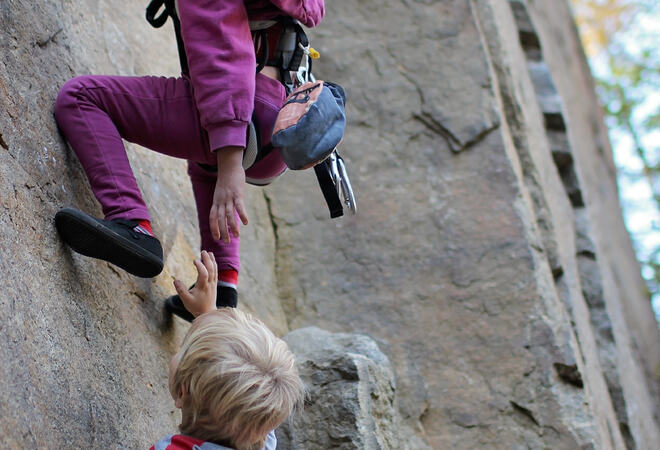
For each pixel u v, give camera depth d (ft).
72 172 7.25
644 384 22.07
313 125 6.72
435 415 11.27
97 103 7.06
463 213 12.51
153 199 9.41
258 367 5.64
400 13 13.92
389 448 9.96
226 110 6.59
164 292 8.68
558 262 13.50
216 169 7.61
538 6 26.61
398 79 13.43
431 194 12.66
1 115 6.48
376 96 13.32
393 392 10.53
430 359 11.61
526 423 11.14
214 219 6.64
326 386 9.84
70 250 6.93
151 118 7.11
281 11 7.14
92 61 8.82
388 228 12.48
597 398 12.64
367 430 9.64
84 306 6.89
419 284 12.10
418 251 12.32
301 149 6.68
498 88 14.40
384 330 11.83
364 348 10.58
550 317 11.74
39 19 7.79
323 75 13.42
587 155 27.96
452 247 12.29
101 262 7.46
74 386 6.32
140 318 7.93
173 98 7.15
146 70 10.40
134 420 7.13
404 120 13.16
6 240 6.02
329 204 7.31
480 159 12.85
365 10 13.94
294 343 10.84
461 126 13.05
